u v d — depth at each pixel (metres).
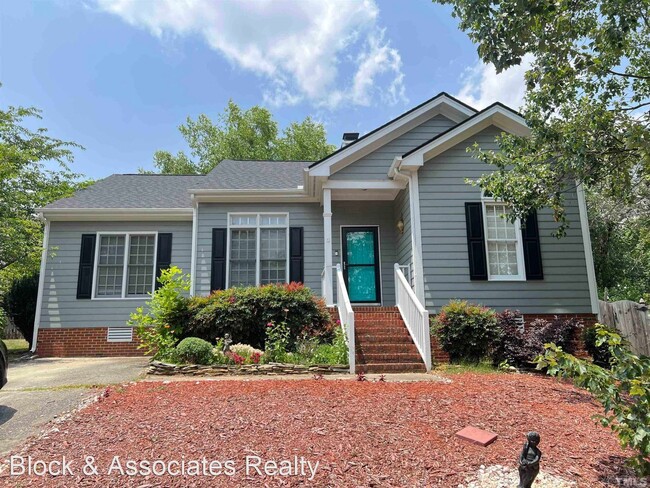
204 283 11.41
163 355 8.38
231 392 5.93
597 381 3.65
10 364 10.20
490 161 8.63
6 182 13.70
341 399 5.57
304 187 11.40
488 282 9.69
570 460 3.90
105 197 12.98
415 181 10.02
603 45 6.59
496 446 4.15
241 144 31.86
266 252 11.83
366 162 11.13
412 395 5.79
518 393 6.02
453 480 3.50
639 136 6.51
